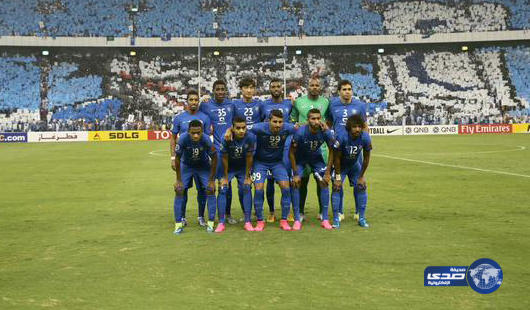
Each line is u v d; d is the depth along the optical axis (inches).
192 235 288.8
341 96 374.0
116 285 196.7
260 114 375.6
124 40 2095.2
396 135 1863.9
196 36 2144.4
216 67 2249.0
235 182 552.1
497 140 1427.2
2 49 2148.1
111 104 2063.2
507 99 2103.8
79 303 177.9
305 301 177.0
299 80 2217.0
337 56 2289.6
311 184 534.6
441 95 2142.0
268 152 312.8
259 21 2258.9
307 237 279.6
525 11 2193.7
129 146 1373.0
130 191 487.2
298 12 2298.2
